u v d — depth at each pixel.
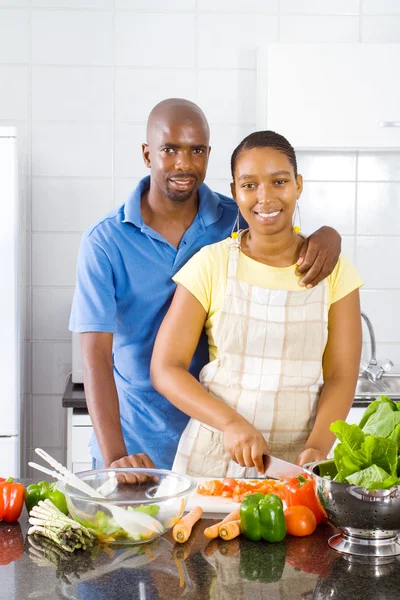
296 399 1.71
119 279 1.80
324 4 3.00
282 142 1.67
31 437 3.01
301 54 2.66
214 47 2.98
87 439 2.57
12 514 1.33
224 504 1.38
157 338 1.73
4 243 2.49
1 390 2.51
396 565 1.16
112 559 1.18
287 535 1.28
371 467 1.18
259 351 1.71
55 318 2.99
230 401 1.71
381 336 3.08
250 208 1.68
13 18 2.92
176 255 1.81
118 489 1.36
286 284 1.73
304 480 1.38
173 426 1.84
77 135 2.96
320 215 3.04
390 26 3.02
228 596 1.06
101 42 2.95
